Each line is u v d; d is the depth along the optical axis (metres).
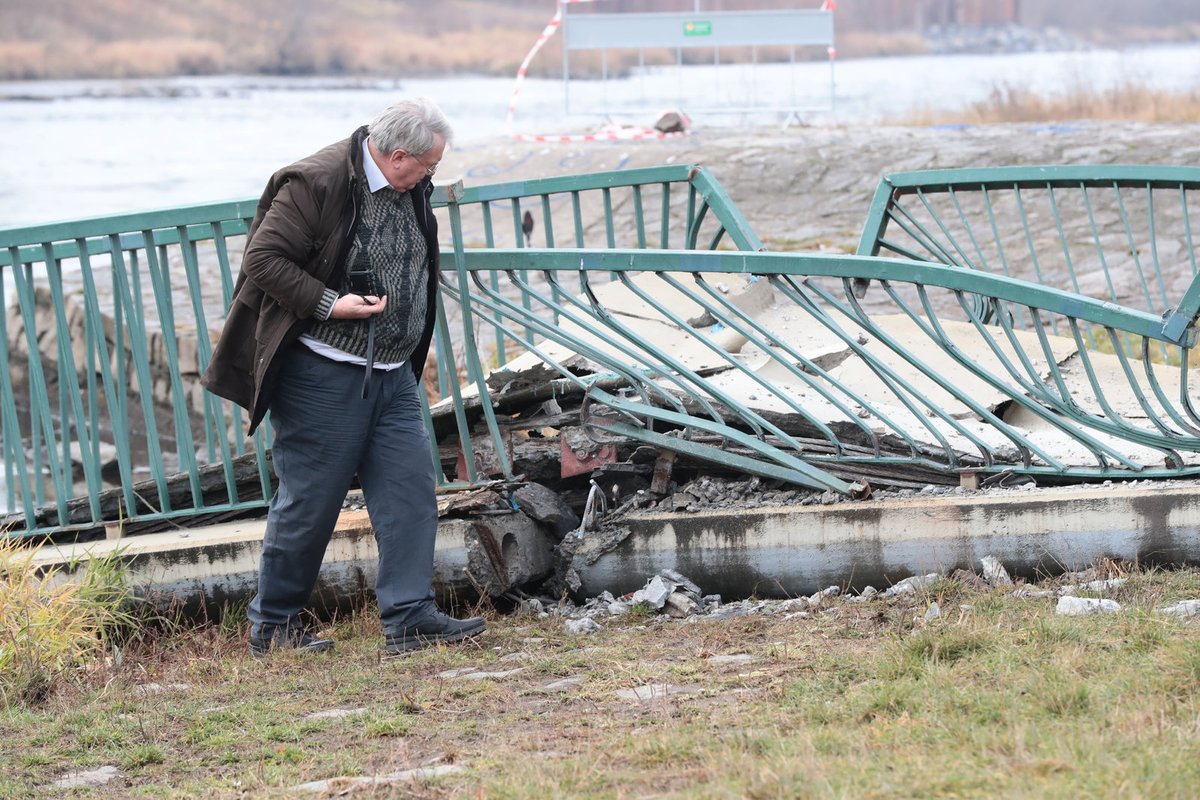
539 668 9.16
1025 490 10.70
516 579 11.34
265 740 8.08
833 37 47.97
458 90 128.25
